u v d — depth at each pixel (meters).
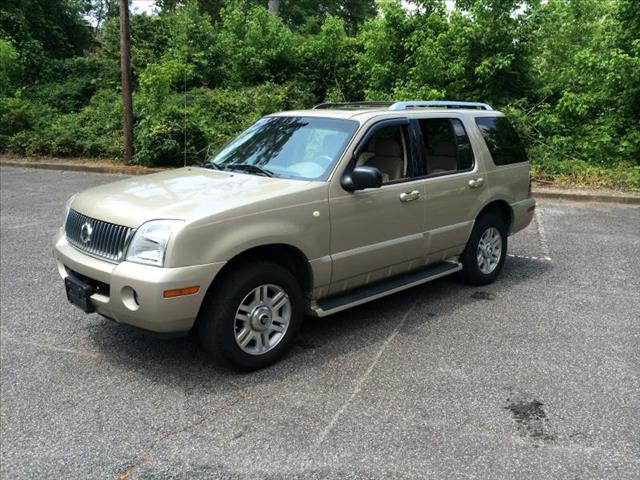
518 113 13.04
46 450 3.20
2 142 16.42
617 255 7.23
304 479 2.94
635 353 4.40
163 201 3.93
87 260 3.95
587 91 13.55
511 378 3.99
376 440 3.26
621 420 3.47
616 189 11.31
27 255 7.03
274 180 4.39
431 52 13.62
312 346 4.52
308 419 3.49
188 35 18.83
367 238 4.64
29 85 19.69
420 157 5.14
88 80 19.88
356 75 17.34
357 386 3.88
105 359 4.30
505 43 13.62
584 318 5.12
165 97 14.93
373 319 5.09
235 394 3.79
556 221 9.20
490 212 6.02
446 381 3.95
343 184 4.41
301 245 4.16
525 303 5.50
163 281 3.53
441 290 5.89
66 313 5.21
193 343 4.58
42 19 21.84
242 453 3.16
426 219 5.14
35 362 4.25
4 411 3.59
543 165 12.41
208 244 3.67
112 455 3.15
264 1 25.22
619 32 12.54
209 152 14.27
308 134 4.85
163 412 3.58
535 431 3.35
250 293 3.96
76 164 14.73
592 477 2.95
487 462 3.07
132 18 20.70
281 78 18.00
